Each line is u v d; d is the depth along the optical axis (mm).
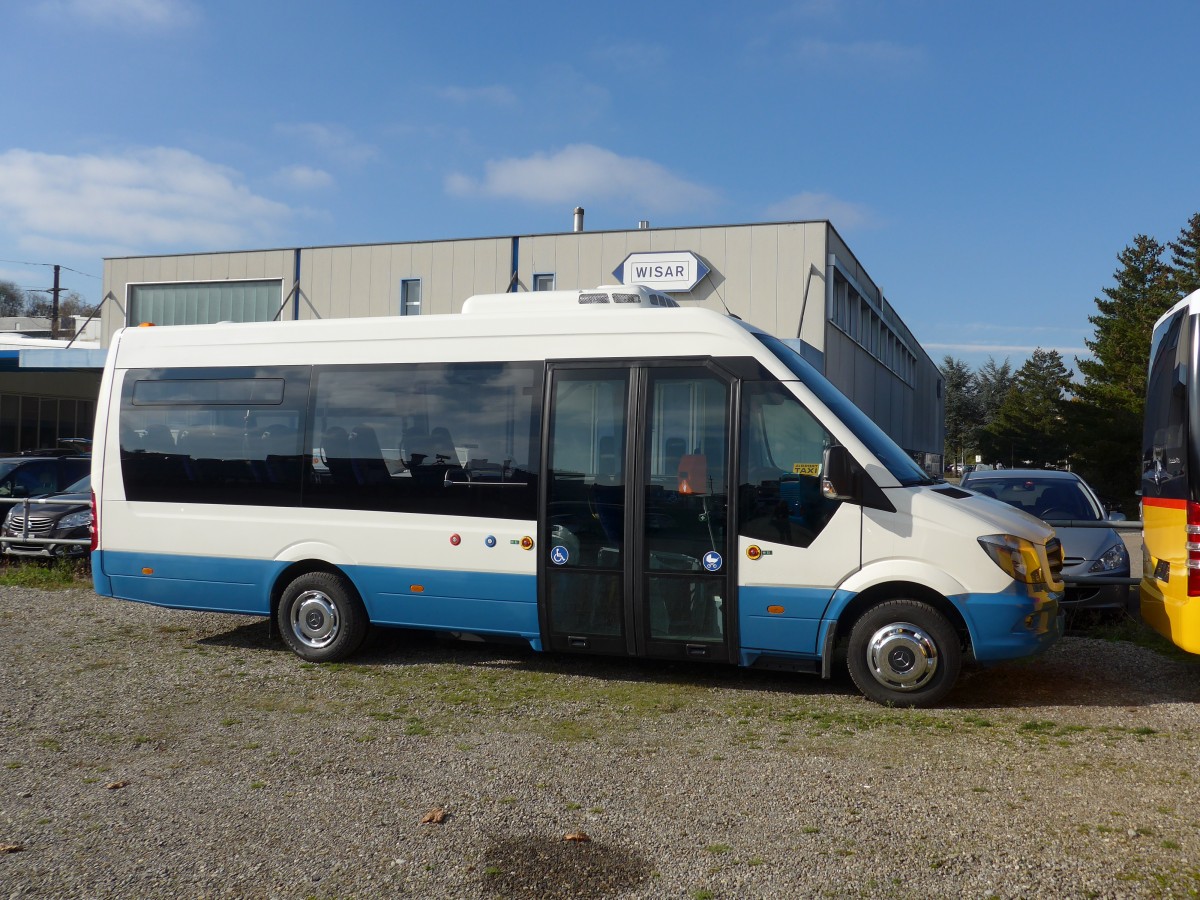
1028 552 6645
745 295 24750
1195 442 6625
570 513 7398
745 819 4621
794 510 6875
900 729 6164
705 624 7070
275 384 8305
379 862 4164
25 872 4066
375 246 28375
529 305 8055
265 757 5609
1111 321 52438
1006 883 3926
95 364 25156
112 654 8367
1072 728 6145
